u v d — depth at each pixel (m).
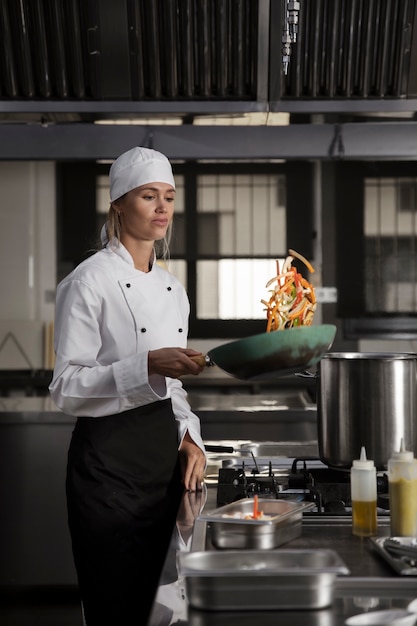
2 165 5.37
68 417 4.23
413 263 5.38
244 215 5.43
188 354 2.13
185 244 5.43
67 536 4.24
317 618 1.21
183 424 2.51
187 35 4.19
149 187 2.42
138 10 4.13
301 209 5.40
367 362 2.07
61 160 4.78
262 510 1.75
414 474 1.66
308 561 1.33
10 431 4.23
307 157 4.82
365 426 2.08
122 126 4.76
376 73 4.34
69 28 4.16
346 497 2.05
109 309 2.39
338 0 4.18
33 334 5.37
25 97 4.32
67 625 3.91
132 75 4.25
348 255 5.39
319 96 4.38
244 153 4.79
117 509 2.28
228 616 1.23
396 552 1.50
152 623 1.20
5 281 5.39
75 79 4.27
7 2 4.11
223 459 2.76
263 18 4.09
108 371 2.21
